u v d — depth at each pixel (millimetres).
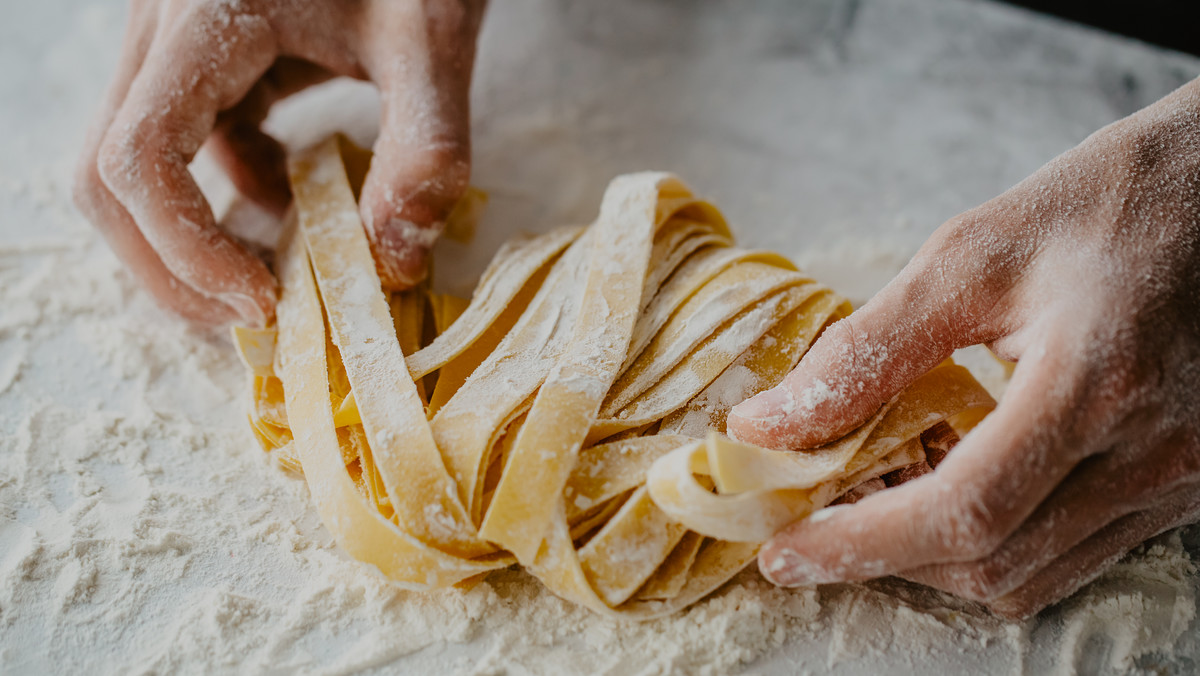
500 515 277
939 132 470
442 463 286
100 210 352
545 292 329
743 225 433
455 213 398
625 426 297
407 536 280
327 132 460
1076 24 533
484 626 296
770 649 295
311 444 302
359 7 365
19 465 329
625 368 309
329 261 335
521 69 498
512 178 448
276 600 302
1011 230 292
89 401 351
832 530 268
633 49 515
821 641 297
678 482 268
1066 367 266
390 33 358
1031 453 260
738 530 272
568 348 302
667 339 315
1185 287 277
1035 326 280
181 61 346
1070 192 295
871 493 302
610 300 313
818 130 472
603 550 282
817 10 539
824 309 322
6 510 317
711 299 318
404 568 283
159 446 338
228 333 373
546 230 427
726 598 297
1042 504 269
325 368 312
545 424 284
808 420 285
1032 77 492
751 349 316
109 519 316
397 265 347
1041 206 294
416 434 289
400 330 346
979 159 458
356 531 286
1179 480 274
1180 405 269
